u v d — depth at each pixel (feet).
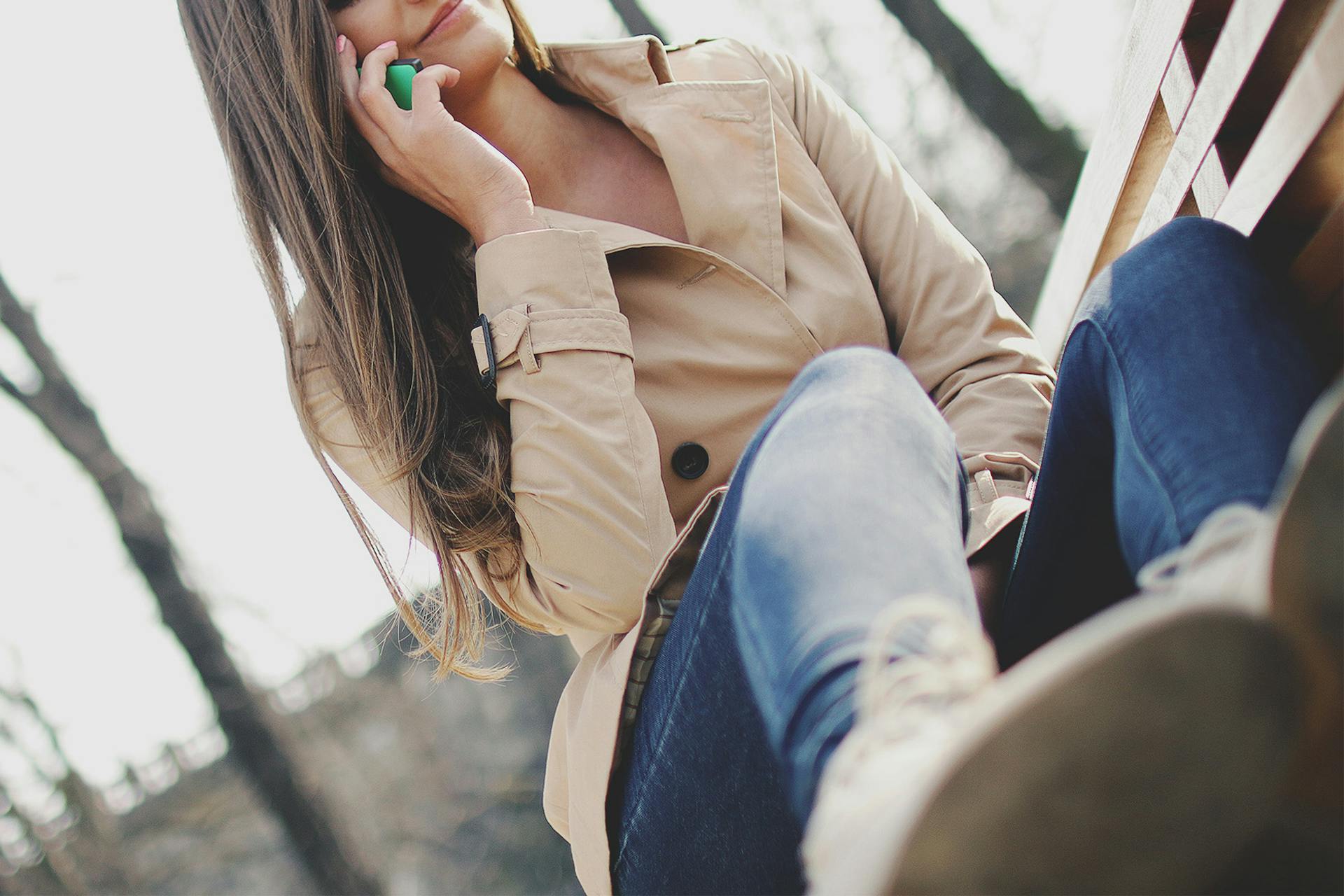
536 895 39.14
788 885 3.77
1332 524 1.88
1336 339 3.11
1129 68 5.23
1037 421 5.03
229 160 5.95
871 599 2.47
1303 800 1.99
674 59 6.15
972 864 1.83
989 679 2.32
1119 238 5.62
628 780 4.41
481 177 5.60
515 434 5.07
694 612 3.86
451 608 5.30
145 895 36.29
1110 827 1.83
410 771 40.45
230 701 30.99
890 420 2.97
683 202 5.50
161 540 30.96
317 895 31.73
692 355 5.27
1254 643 1.74
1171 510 2.73
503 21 5.93
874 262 5.75
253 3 5.87
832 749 2.29
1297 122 3.30
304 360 5.79
